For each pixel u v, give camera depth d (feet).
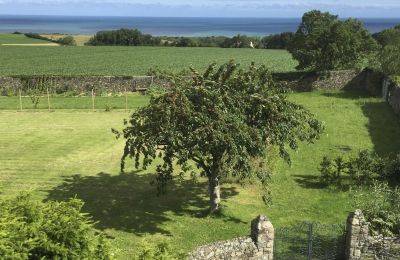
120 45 381.81
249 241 44.57
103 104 129.80
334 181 71.92
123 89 148.97
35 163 80.74
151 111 54.85
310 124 62.23
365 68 154.81
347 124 108.99
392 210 49.85
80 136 97.96
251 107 56.80
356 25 160.45
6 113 118.93
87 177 74.54
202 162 59.52
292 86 153.89
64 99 138.10
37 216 29.99
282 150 57.67
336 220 59.00
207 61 252.62
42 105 128.57
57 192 68.23
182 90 54.70
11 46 339.36
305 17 162.61
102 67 221.66
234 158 53.01
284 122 57.88
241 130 53.26
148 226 58.03
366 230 45.91
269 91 58.80
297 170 77.92
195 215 61.21
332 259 47.42
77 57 272.51
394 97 122.11
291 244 48.98
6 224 27.58
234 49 344.69
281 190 69.36
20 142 93.15
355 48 153.28
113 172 76.89
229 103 55.26
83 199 65.87
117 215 61.05
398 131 102.83
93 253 30.25
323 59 155.74
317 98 141.69
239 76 58.70
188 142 52.19
